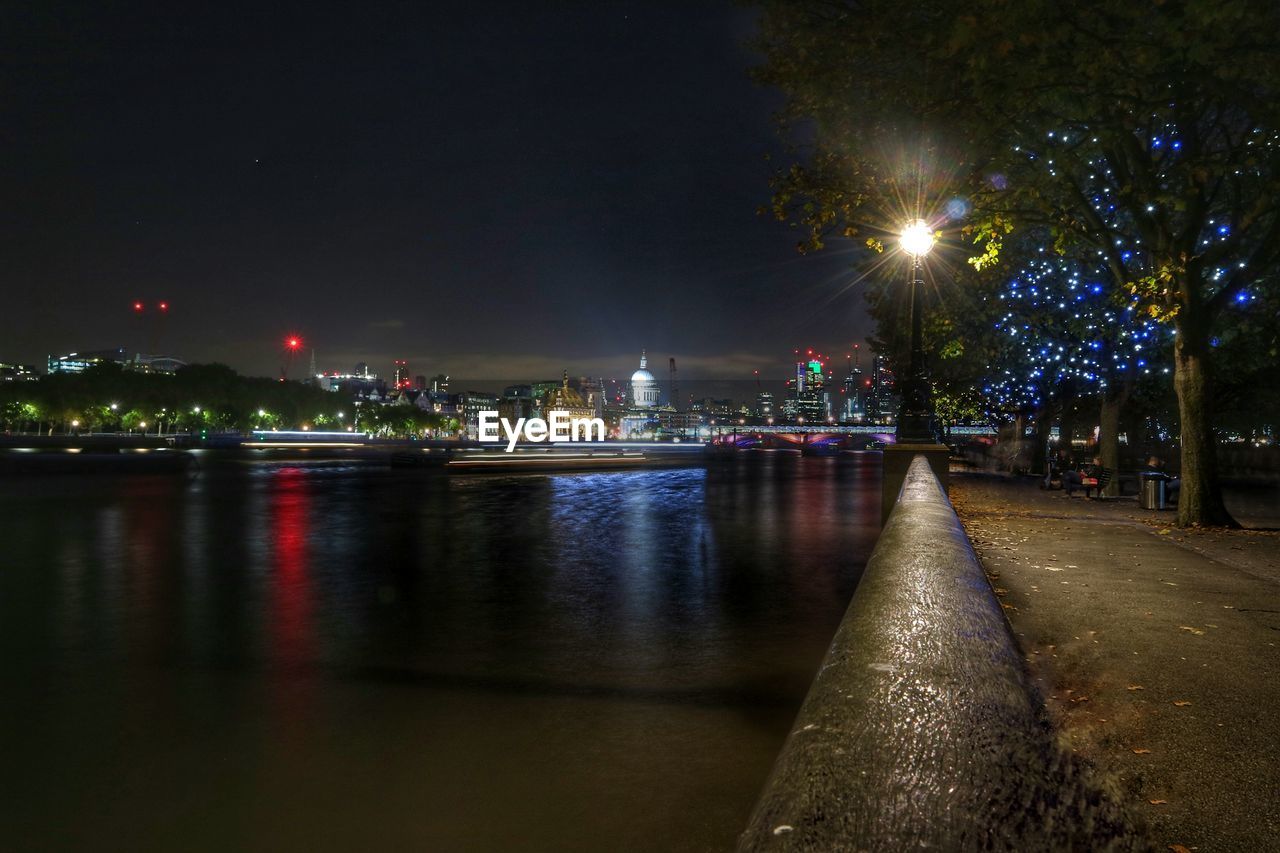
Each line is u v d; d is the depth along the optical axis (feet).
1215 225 60.23
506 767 15.74
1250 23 29.27
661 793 14.49
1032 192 43.34
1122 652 17.40
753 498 91.81
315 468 172.55
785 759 4.05
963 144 40.52
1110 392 85.81
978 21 30.19
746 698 20.17
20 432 477.77
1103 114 38.65
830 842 2.93
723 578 38.83
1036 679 14.89
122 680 21.75
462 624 28.86
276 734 17.62
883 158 46.47
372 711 19.16
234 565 42.65
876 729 4.14
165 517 68.13
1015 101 34.47
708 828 13.15
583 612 31.07
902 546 12.03
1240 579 28.45
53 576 38.96
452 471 152.15
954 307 98.02
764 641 26.35
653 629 28.07
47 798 14.32
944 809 3.23
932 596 7.83
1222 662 16.44
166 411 458.09
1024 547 37.78
